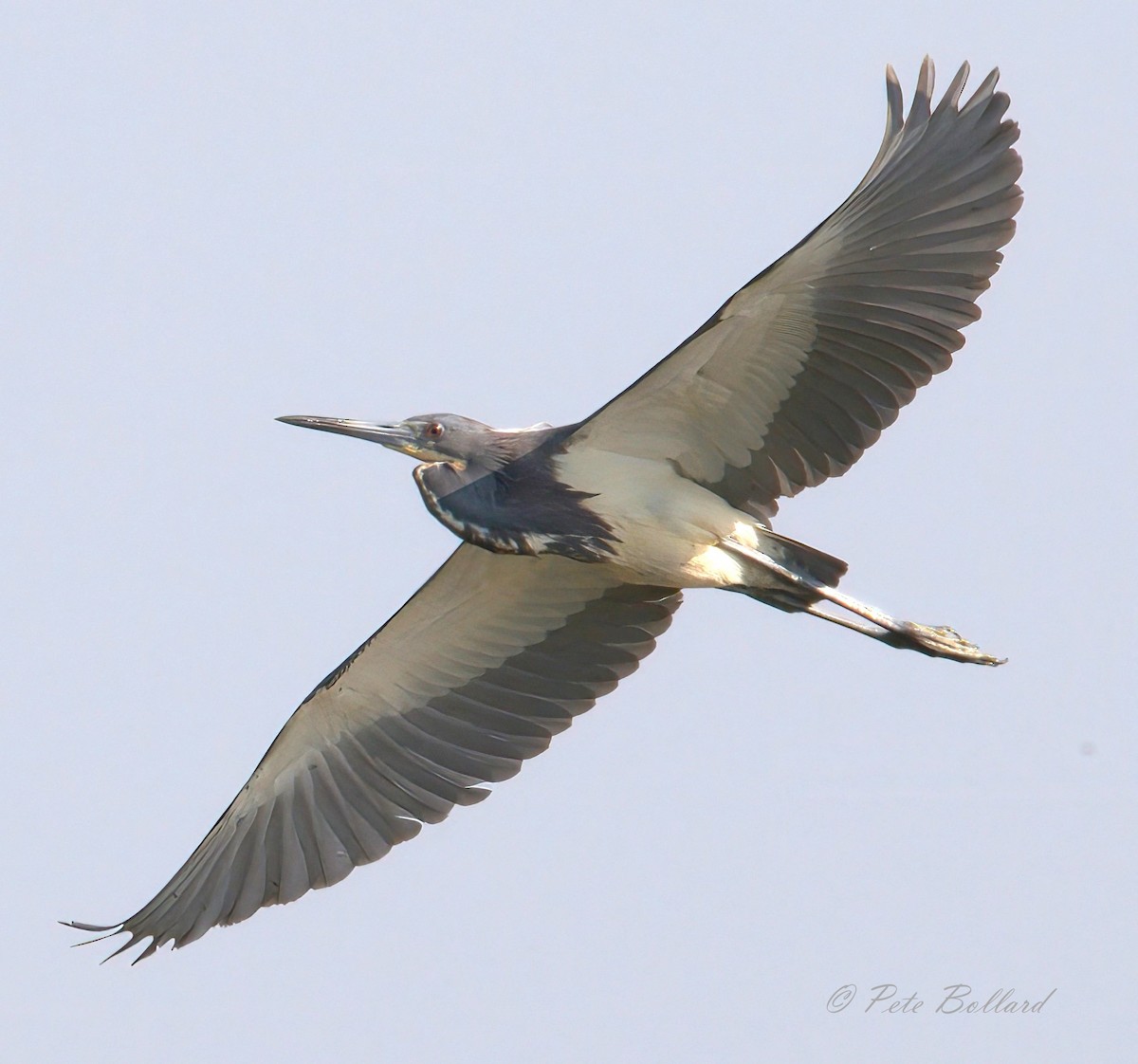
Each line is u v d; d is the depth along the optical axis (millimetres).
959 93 11609
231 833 13477
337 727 13773
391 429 13039
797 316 11773
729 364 11992
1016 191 11672
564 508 12633
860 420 12117
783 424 12266
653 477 12578
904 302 11773
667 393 12195
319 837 13602
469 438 12898
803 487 12406
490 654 13875
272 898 13430
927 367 11883
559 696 13797
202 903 13281
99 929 12938
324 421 13102
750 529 12578
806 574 12680
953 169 11648
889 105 11430
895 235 11656
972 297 11719
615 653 13750
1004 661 12961
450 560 13320
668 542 12594
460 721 13883
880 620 12844
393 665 13789
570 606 13703
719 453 12469
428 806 13734
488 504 12703
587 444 12617
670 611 13648
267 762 13641
